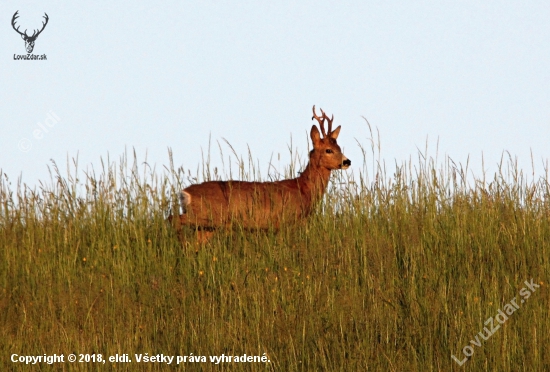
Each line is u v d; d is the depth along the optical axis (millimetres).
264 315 30625
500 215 37000
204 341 29875
